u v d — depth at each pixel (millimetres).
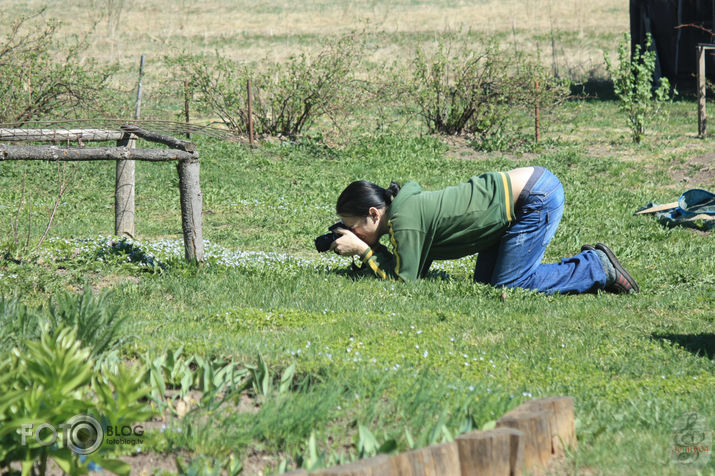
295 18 98312
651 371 10938
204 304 14273
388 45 80750
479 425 7988
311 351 10281
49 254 17734
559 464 7344
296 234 25391
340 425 8211
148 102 48969
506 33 86625
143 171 35906
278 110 43625
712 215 25797
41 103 35688
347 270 18031
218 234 25094
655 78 60000
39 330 9180
